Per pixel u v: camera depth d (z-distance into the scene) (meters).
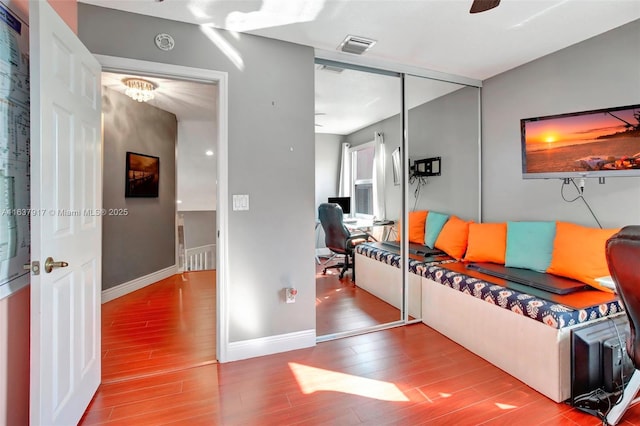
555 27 2.27
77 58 1.59
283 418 1.67
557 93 2.66
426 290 2.90
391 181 3.72
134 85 3.33
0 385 1.23
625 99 2.24
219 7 1.97
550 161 2.47
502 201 3.17
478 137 3.40
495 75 3.19
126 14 2.00
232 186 2.27
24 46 1.40
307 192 2.50
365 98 3.56
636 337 1.37
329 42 2.45
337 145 3.88
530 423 1.63
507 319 2.10
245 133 2.30
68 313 1.50
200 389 1.93
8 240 1.28
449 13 2.08
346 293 3.68
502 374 2.09
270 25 2.19
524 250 2.65
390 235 3.71
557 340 1.79
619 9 2.05
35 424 1.22
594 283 2.12
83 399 1.68
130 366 2.18
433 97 3.46
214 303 3.48
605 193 2.37
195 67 2.16
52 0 1.61
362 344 2.53
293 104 2.45
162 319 3.03
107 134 3.56
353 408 1.75
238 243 2.29
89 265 1.75
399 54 2.69
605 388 1.83
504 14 2.10
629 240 1.21
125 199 3.83
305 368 2.17
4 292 1.25
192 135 5.34
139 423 1.63
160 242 4.47
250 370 2.14
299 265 2.48
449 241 3.29
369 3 1.96
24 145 1.40
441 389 1.93
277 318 2.41
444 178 3.46
